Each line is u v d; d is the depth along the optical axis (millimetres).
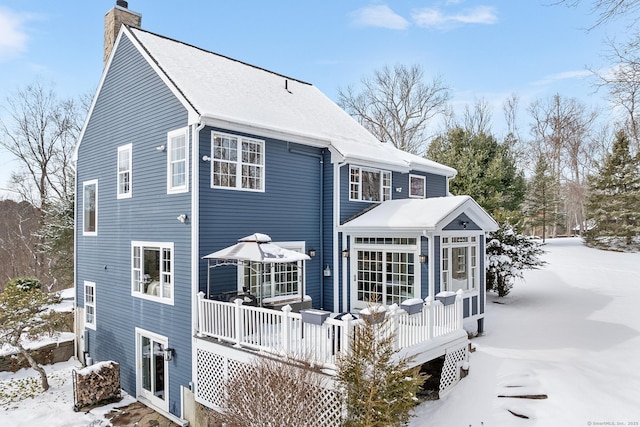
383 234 11703
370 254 12250
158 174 10844
